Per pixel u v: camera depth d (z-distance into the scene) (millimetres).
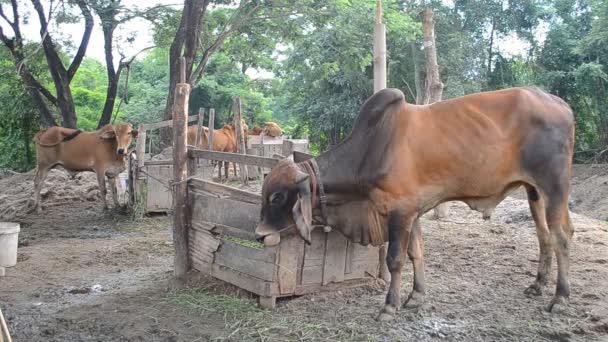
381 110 4391
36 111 21922
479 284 5254
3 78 20078
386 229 4516
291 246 4688
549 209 4328
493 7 24953
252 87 26141
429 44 8633
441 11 24156
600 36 20594
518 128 4336
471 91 22922
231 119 25109
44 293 5371
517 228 7719
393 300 4441
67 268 6297
